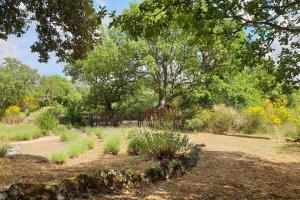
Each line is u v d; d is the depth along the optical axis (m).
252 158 11.95
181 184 8.25
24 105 55.09
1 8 9.97
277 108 23.53
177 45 28.69
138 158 11.17
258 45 8.39
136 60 33.38
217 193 7.64
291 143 15.95
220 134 19.38
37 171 10.18
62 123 29.62
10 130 21.83
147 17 7.57
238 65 8.97
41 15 10.44
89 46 11.43
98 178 7.20
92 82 36.47
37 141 17.94
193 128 21.16
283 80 8.51
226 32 7.91
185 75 30.52
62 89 69.56
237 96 29.14
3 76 59.66
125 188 7.56
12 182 8.69
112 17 7.60
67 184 6.62
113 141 13.40
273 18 7.46
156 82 32.72
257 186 8.41
